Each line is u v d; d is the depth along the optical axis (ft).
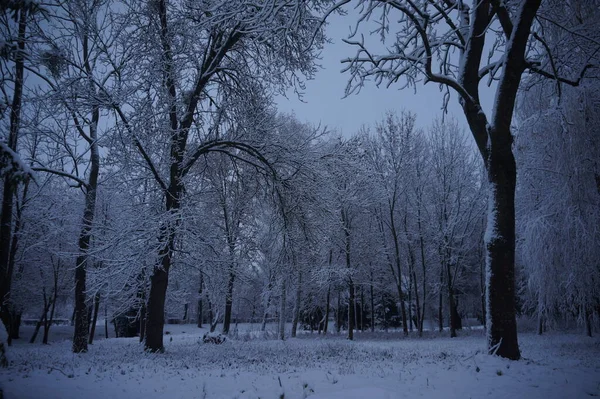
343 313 139.03
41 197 71.20
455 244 106.93
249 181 55.67
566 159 48.88
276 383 24.79
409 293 117.80
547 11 42.65
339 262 97.40
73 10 45.27
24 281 95.71
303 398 21.09
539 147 52.70
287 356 40.47
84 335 47.21
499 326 31.42
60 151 51.83
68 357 38.81
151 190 45.70
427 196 107.55
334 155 54.39
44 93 44.09
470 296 133.28
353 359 37.19
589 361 32.12
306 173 50.80
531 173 54.24
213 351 46.88
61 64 40.70
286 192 50.24
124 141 42.06
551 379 24.13
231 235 64.69
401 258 116.16
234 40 48.80
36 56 38.78
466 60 35.63
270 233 58.18
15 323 111.04
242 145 49.21
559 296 51.88
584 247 48.06
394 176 100.12
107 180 53.62
